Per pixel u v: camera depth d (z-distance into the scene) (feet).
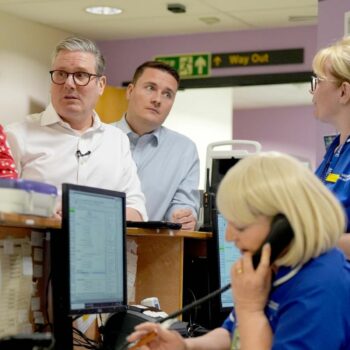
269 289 6.08
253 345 5.93
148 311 8.96
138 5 21.48
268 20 23.11
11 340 5.96
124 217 8.46
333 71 9.53
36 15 22.76
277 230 5.82
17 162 10.54
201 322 10.85
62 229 7.37
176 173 14.05
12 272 7.66
